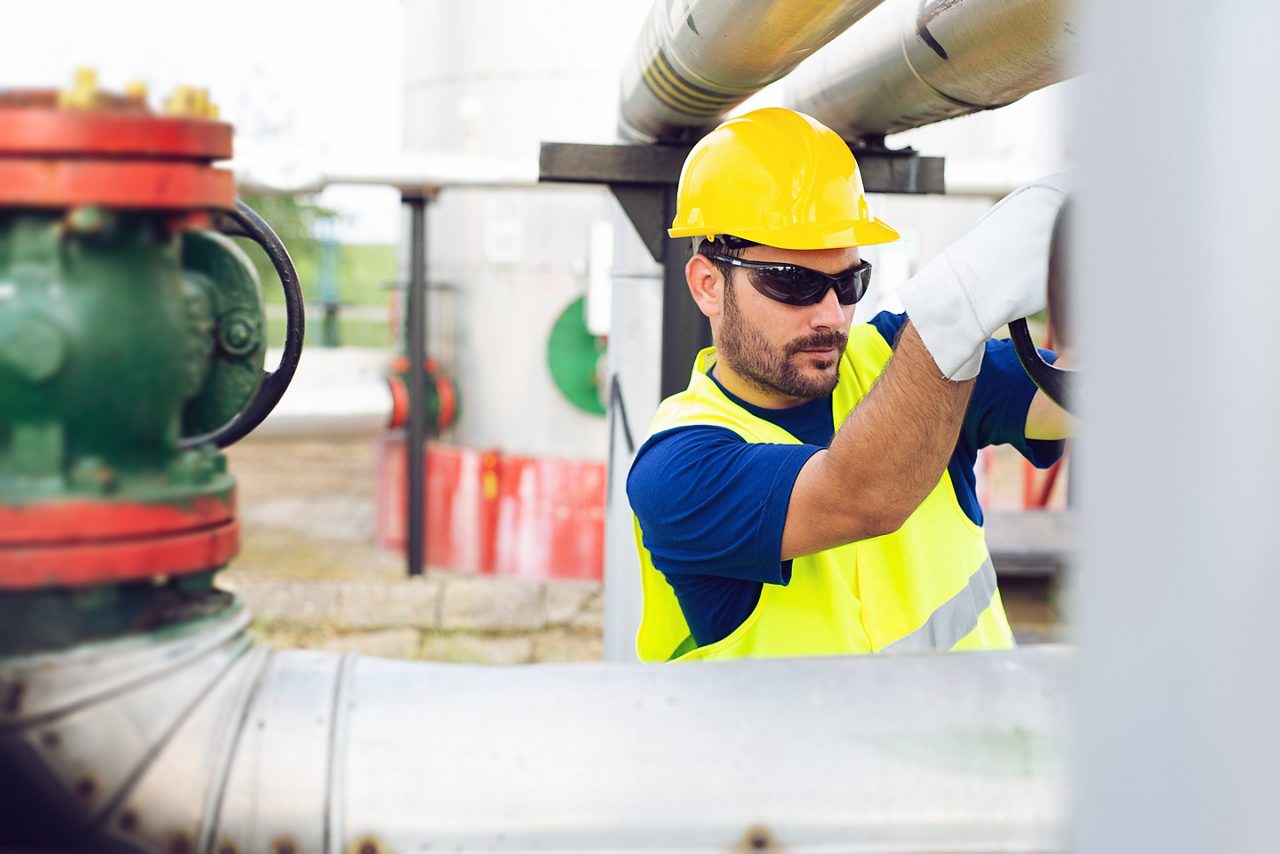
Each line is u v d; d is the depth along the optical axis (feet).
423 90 21.09
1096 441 2.06
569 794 2.89
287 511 26.17
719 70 5.46
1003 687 3.10
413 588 17.04
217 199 2.83
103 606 2.76
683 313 7.60
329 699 2.96
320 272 42.32
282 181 15.67
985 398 5.55
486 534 20.89
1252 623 1.90
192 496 2.78
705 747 2.96
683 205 5.53
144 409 2.73
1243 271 1.88
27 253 2.63
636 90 6.93
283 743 2.87
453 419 21.44
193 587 2.95
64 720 2.74
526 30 19.65
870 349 5.90
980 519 5.87
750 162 5.26
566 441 20.70
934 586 5.45
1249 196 1.87
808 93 6.88
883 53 5.65
